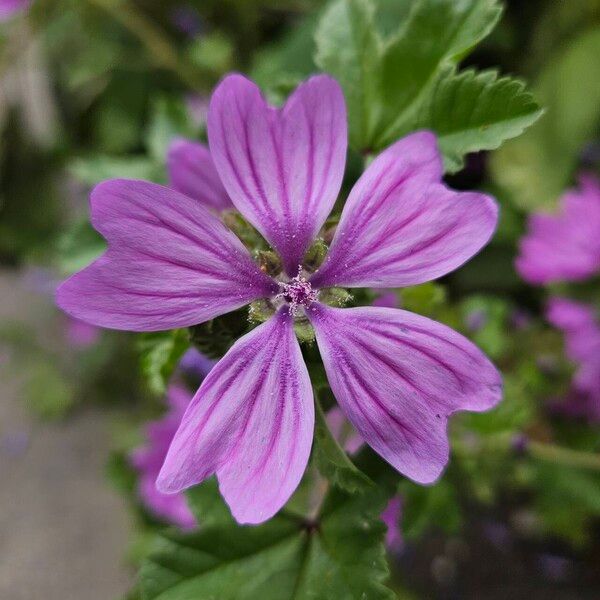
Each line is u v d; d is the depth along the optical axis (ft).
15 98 0.88
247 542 0.31
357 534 0.30
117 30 0.77
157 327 0.25
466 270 0.65
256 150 0.26
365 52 0.34
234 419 0.25
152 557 0.31
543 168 0.63
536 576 0.61
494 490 0.57
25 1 0.67
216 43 0.70
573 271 0.53
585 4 0.68
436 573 0.61
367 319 0.26
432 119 0.31
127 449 0.64
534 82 0.69
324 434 0.27
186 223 0.25
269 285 0.27
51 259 0.82
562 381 0.53
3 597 0.66
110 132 0.81
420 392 0.25
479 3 0.32
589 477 0.52
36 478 0.73
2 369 0.81
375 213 0.26
